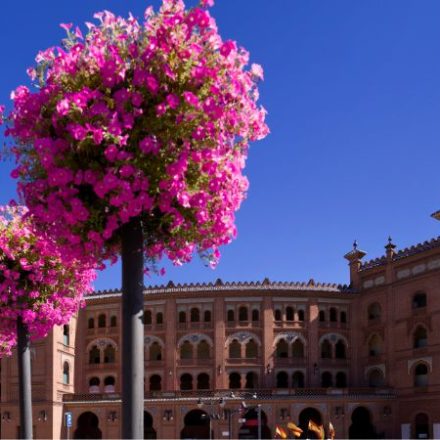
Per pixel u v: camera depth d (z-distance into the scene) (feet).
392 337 240.73
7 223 57.82
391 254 246.88
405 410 229.66
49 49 37.76
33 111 37.06
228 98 36.14
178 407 235.61
